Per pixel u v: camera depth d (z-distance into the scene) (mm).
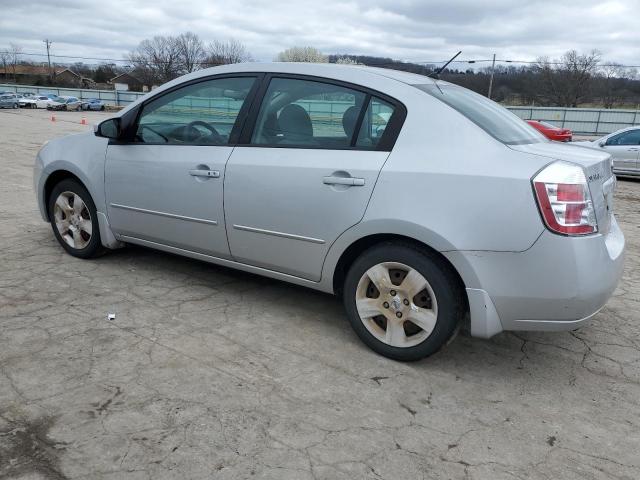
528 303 2842
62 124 27609
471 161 2908
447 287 3008
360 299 3324
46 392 2785
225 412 2697
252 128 3658
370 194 3115
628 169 13523
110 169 4348
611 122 40406
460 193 2881
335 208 3242
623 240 3355
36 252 4984
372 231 3129
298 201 3379
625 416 2832
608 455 2516
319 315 3891
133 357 3178
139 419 2605
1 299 3908
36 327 3492
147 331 3516
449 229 2893
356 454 2441
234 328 3625
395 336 3215
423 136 3072
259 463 2352
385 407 2814
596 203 2887
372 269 3234
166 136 4094
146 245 4414
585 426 2730
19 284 4203
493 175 2822
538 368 3295
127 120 4230
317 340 3510
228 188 3668
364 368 3189
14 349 3203
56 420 2568
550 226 2725
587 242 2768
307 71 3531
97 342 3334
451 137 3016
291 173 3393
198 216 3885
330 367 3184
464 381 3105
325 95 3416
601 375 3240
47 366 3033
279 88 3611
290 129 3510
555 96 55281
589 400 2969
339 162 3236
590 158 3049
